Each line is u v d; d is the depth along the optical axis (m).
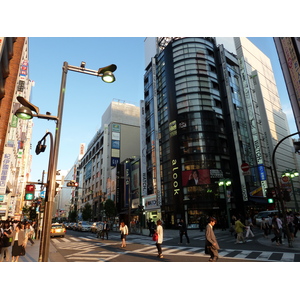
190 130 35.91
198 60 40.03
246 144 39.84
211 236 7.66
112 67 6.79
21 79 24.30
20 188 40.72
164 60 43.25
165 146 39.25
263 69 57.31
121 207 48.56
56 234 23.78
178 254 10.94
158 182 38.12
